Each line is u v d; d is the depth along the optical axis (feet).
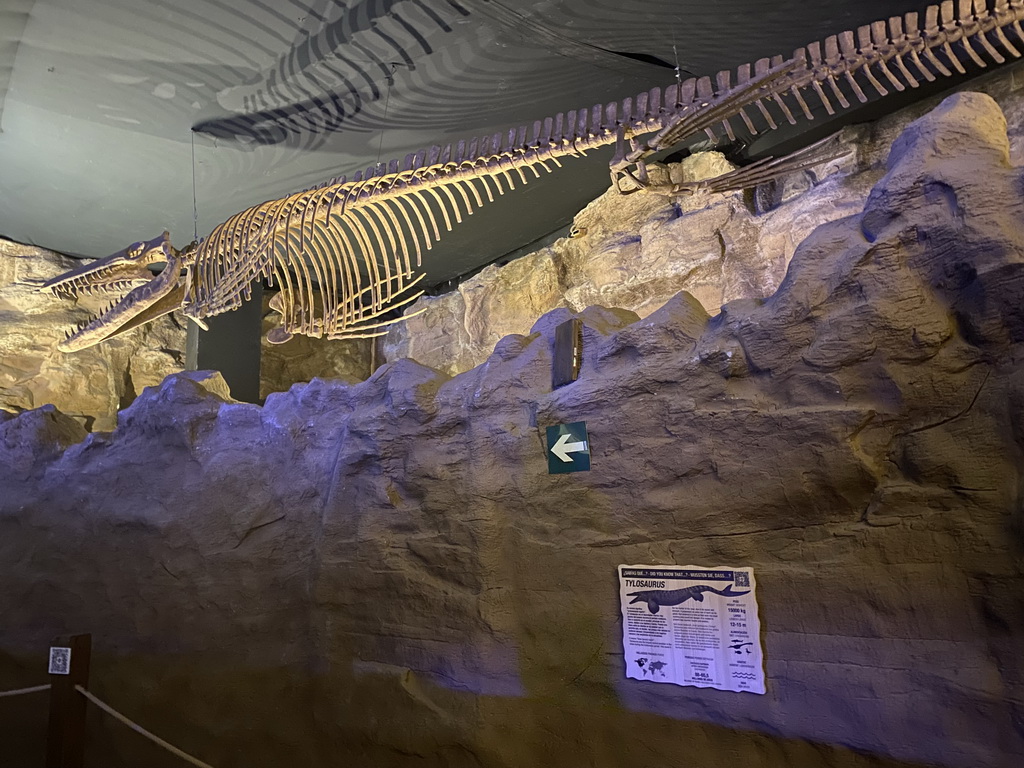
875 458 8.53
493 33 21.22
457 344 36.37
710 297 26.27
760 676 9.06
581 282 30.81
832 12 19.56
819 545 8.91
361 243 22.39
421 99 24.88
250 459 15.07
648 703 9.96
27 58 23.45
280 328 25.86
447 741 11.30
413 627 12.27
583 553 10.75
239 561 14.56
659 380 10.11
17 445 18.21
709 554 9.68
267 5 20.18
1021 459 7.59
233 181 31.30
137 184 31.50
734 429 9.48
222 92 24.62
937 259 8.10
